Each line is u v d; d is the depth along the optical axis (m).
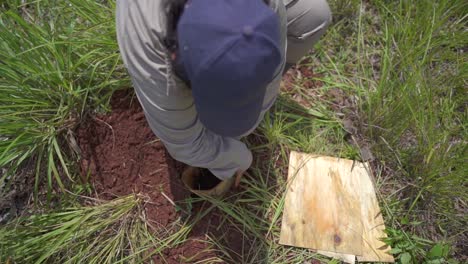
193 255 1.49
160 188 1.56
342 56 1.94
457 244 1.59
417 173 1.65
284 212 1.58
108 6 1.75
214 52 0.72
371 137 1.74
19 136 1.39
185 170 1.53
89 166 1.56
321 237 1.55
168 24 0.83
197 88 0.79
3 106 1.39
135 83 1.01
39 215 1.45
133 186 1.56
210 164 1.29
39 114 1.51
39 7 1.64
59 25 1.60
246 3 0.74
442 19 1.87
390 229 1.55
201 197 1.54
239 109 0.83
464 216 1.60
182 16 0.77
